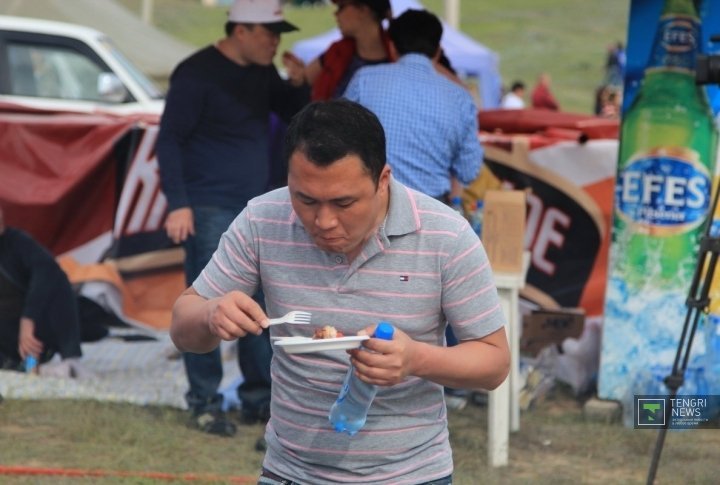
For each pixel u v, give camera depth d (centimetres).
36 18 4847
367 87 1900
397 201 924
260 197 984
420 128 1878
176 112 1978
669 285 2228
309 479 970
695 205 2203
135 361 2512
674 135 2206
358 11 2139
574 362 2438
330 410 934
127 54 4966
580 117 2902
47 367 2416
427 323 945
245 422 2150
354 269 925
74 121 2634
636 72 2216
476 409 2309
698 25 2162
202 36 14150
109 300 2652
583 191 2570
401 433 952
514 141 2580
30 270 2431
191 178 2009
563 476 1889
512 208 2002
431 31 1964
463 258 925
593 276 2581
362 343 858
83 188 2639
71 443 1984
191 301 970
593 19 16950
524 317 2483
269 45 2003
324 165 843
